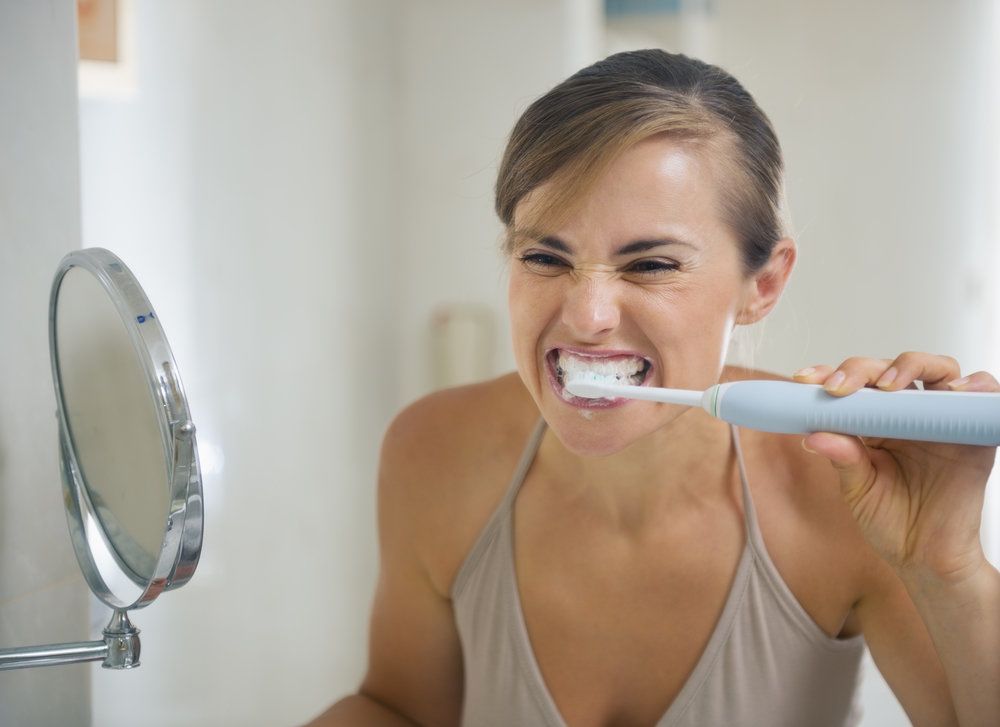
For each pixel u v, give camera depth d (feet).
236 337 4.78
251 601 4.91
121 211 4.45
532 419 2.50
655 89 1.80
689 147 1.79
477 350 5.37
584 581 2.39
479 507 2.52
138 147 4.45
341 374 5.14
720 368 1.95
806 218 5.39
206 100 4.61
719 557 2.32
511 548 2.45
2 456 1.97
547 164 1.79
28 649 1.64
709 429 2.27
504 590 2.45
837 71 5.31
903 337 5.28
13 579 2.01
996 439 1.53
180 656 4.74
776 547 2.32
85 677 2.29
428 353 5.33
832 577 2.31
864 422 1.60
